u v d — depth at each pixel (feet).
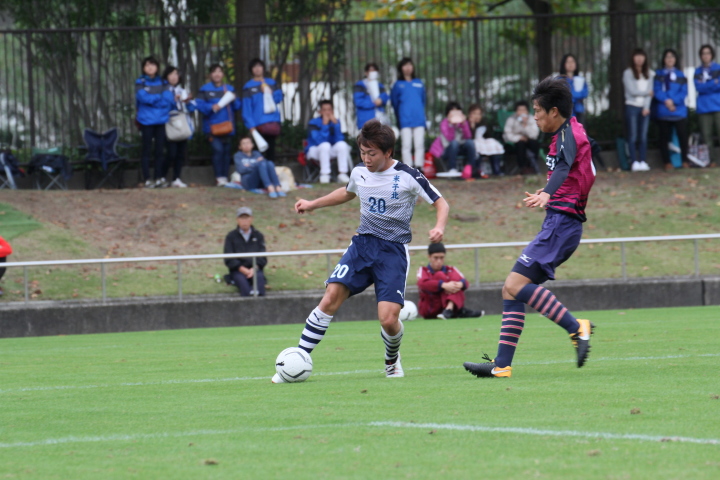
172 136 223.30
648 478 38.93
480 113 242.78
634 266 185.26
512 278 72.54
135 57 246.47
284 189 227.81
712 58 248.93
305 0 282.97
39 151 226.58
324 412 58.44
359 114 237.04
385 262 74.33
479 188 234.79
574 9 296.92
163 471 43.14
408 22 256.52
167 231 200.34
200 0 264.11
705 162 249.55
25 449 50.03
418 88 237.66
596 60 269.44
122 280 175.11
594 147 72.79
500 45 293.84
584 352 71.20
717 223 208.85
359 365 89.04
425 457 44.29
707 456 42.83
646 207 219.00
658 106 243.60
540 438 47.78
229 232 189.57
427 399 62.39
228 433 52.31
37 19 261.65
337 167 242.78
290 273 182.50
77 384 79.97
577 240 72.49
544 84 71.82
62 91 243.60
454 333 124.36
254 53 252.83
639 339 103.71
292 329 147.23
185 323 161.99
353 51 259.60
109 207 211.00
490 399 61.36
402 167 73.92
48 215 203.31
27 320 155.74
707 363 79.05
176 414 59.98
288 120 255.50
